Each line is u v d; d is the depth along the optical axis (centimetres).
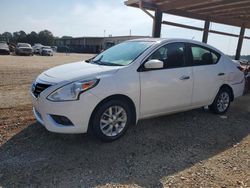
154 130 479
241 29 1373
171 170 345
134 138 437
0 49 3177
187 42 507
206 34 1177
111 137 411
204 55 537
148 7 945
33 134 432
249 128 520
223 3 902
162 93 453
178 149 407
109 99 397
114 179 318
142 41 498
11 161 347
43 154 369
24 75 1171
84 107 372
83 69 414
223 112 598
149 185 309
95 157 368
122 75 407
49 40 10075
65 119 373
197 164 363
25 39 9806
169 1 917
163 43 469
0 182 302
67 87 368
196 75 505
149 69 435
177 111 498
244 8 988
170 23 1031
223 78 567
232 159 383
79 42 8700
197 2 854
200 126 514
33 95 407
